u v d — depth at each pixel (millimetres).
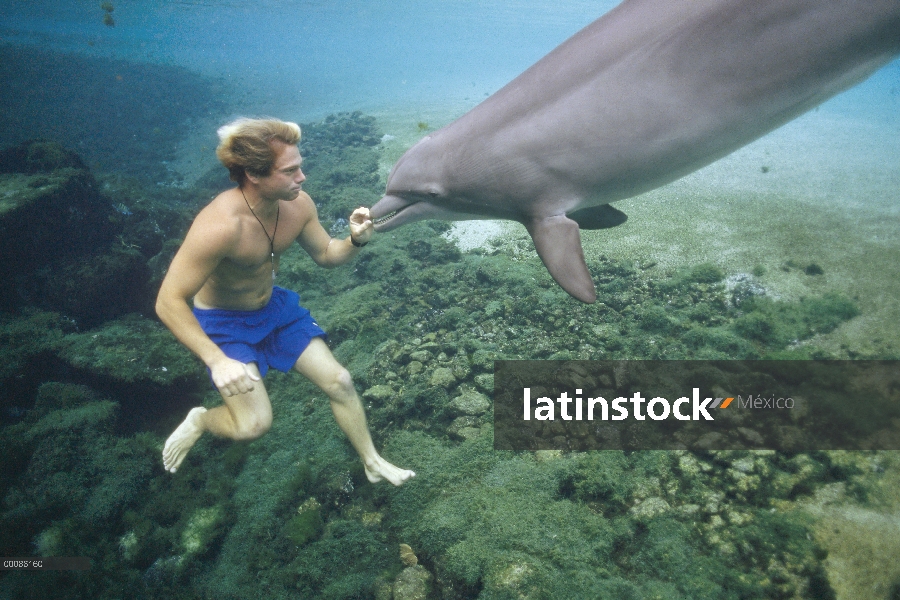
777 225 8016
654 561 3447
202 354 2236
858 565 3318
